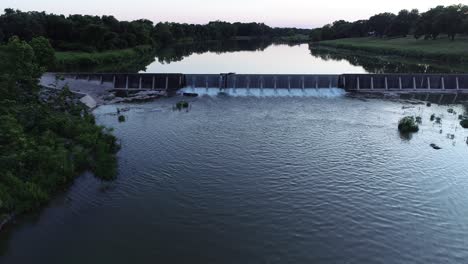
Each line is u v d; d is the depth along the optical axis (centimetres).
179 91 9975
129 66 15625
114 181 4856
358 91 10106
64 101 7469
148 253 3512
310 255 3509
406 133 6725
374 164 5416
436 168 5297
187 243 3659
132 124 7131
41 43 11062
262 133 6700
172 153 5750
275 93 9919
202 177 4975
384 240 3734
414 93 9900
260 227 3912
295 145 6122
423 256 3519
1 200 3959
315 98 9444
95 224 3953
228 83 10219
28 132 5538
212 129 6900
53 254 3500
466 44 18238
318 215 4125
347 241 3706
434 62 16325
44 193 4334
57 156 4872
